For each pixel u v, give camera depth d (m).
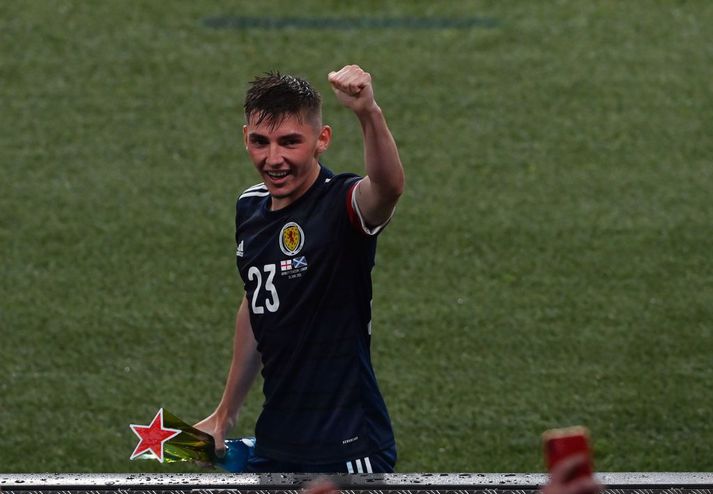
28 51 30.52
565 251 23.00
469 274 22.33
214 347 20.16
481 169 26.00
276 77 11.31
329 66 30.22
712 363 19.50
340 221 11.14
